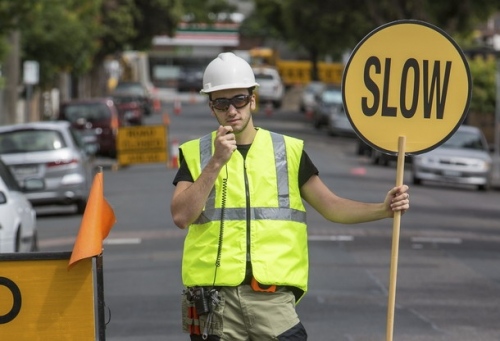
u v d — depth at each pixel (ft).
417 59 49.78
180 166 49.21
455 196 215.72
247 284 47.34
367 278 110.63
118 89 514.27
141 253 127.13
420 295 101.55
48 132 172.04
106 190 204.64
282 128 440.45
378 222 159.84
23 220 111.45
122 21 543.39
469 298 100.42
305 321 88.43
